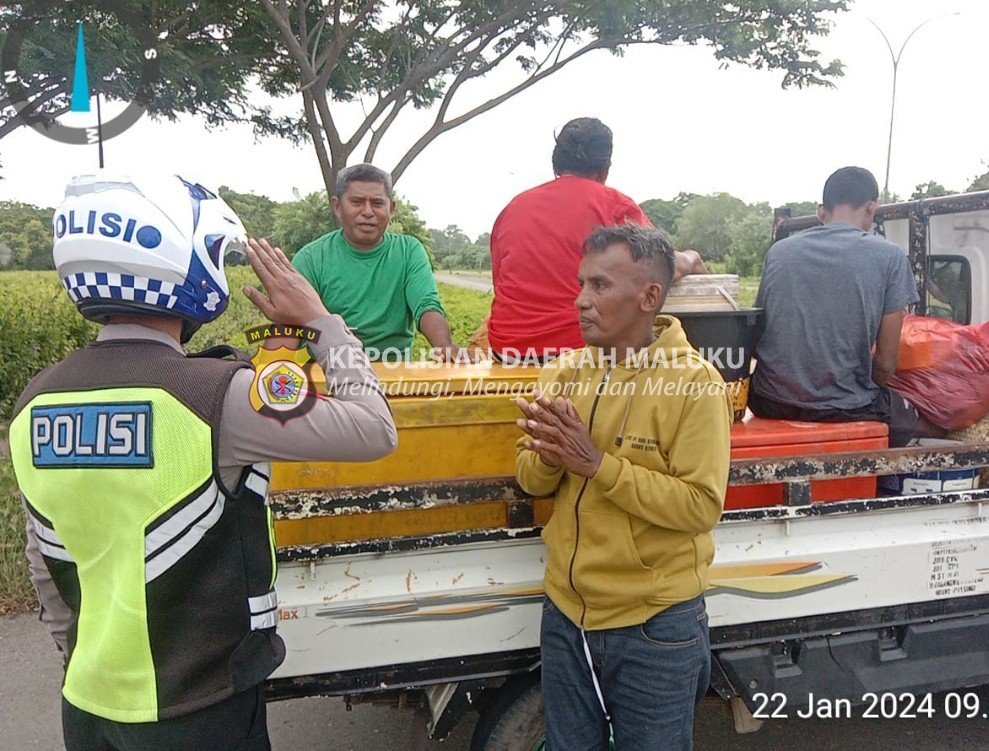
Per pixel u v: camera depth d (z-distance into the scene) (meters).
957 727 3.23
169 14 8.66
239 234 1.62
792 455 2.42
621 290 1.87
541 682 2.12
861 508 2.42
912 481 2.67
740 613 2.32
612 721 2.01
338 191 3.25
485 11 9.67
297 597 2.03
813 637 2.42
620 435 1.90
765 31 9.42
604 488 1.81
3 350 7.39
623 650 1.91
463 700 2.18
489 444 2.24
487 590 2.14
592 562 1.91
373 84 10.49
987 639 2.59
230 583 1.48
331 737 3.15
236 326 10.29
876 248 2.61
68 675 1.55
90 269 1.44
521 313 2.62
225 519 1.46
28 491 1.50
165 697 1.45
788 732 3.21
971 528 2.55
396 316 3.32
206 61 9.29
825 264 2.61
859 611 2.44
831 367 2.62
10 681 3.50
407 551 2.10
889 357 2.68
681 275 2.52
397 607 2.08
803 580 2.37
